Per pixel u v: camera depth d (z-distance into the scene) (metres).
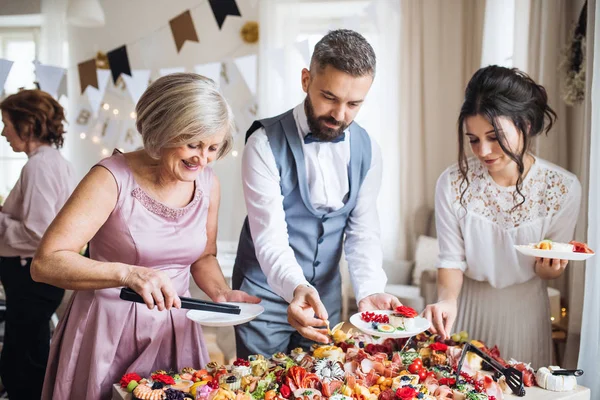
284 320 1.95
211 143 1.41
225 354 3.71
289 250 1.77
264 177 1.82
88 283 1.36
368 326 1.51
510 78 1.67
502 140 1.66
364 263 1.90
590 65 2.25
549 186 1.81
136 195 1.49
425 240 4.38
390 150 4.73
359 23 4.53
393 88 4.71
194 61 4.82
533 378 1.52
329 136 1.71
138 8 4.79
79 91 4.79
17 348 2.69
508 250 1.84
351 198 1.91
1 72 2.53
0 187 4.85
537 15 3.04
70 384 1.51
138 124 1.43
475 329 1.98
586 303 1.89
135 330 1.52
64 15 4.76
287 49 4.66
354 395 1.33
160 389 1.33
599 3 1.86
